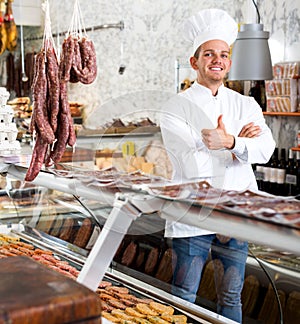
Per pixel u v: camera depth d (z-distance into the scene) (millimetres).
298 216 1212
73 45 1824
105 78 5824
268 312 1428
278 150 4258
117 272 1785
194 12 5137
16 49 5789
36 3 5773
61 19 5773
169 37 5340
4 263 838
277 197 1400
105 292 1730
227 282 1474
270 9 4379
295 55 4148
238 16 4809
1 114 2559
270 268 1405
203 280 1532
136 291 1700
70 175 1746
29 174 1816
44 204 2150
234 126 2350
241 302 1476
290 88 3865
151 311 1574
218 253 1477
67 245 2012
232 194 1429
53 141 1790
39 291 708
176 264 1557
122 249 1746
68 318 683
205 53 2309
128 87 5672
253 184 2262
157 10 5422
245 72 3016
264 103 4312
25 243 2178
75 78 1873
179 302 1580
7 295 696
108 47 5773
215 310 1517
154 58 5469
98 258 1172
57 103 1791
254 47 3004
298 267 1361
